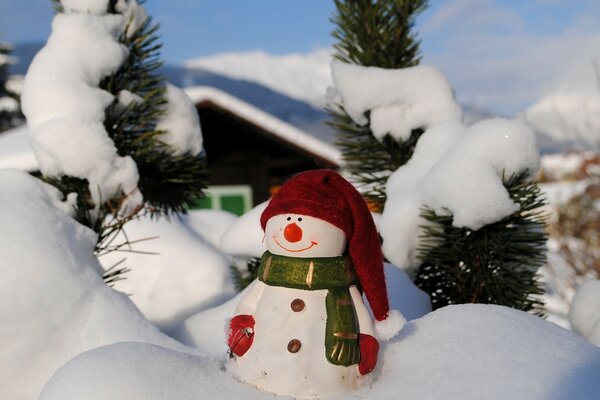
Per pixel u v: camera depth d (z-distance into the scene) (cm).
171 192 77
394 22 78
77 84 65
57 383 44
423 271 72
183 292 104
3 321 52
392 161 78
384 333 50
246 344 49
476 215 63
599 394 43
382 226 70
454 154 64
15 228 54
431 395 45
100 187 65
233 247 74
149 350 46
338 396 48
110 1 70
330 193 50
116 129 69
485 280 68
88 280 57
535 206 66
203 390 46
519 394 44
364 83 74
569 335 50
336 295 50
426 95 74
